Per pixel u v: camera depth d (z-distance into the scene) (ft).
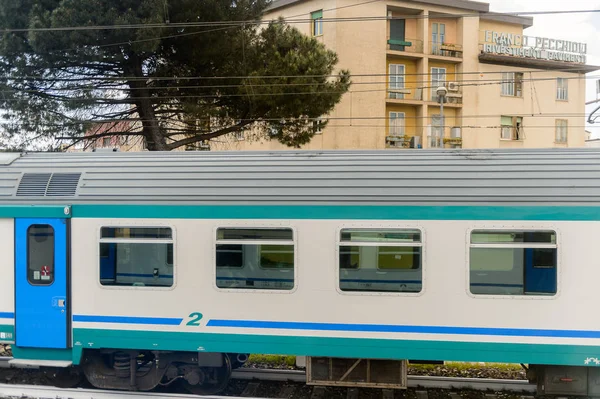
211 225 19.88
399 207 19.06
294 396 21.80
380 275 19.21
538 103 102.89
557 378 19.45
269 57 53.67
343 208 19.27
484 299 18.75
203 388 21.70
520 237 18.71
